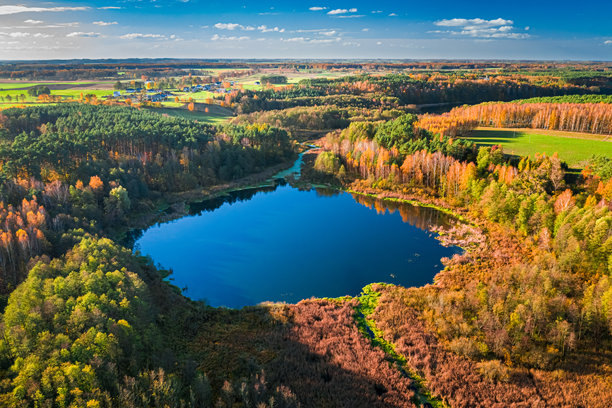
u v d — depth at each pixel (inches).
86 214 3745.1
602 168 4052.7
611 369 2009.1
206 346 2199.8
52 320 1855.3
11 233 2829.7
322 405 1779.0
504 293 2407.7
